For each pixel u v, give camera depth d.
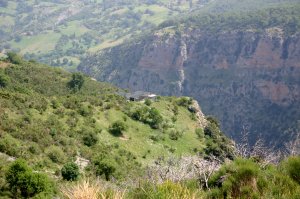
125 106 72.38
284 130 151.00
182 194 8.27
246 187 8.82
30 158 36.75
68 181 30.05
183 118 78.50
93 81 111.00
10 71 92.56
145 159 55.16
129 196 8.73
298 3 198.12
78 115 58.28
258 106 169.25
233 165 10.05
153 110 69.38
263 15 185.12
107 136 56.94
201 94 191.38
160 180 10.23
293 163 9.73
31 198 22.05
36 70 100.88
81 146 48.03
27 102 52.56
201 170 11.20
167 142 63.91
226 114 177.25
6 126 41.59
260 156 10.77
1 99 49.69
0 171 24.95
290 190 8.77
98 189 7.59
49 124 48.91
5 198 21.41
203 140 70.62
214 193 9.30
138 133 62.94
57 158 40.22
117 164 43.03
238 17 193.12
